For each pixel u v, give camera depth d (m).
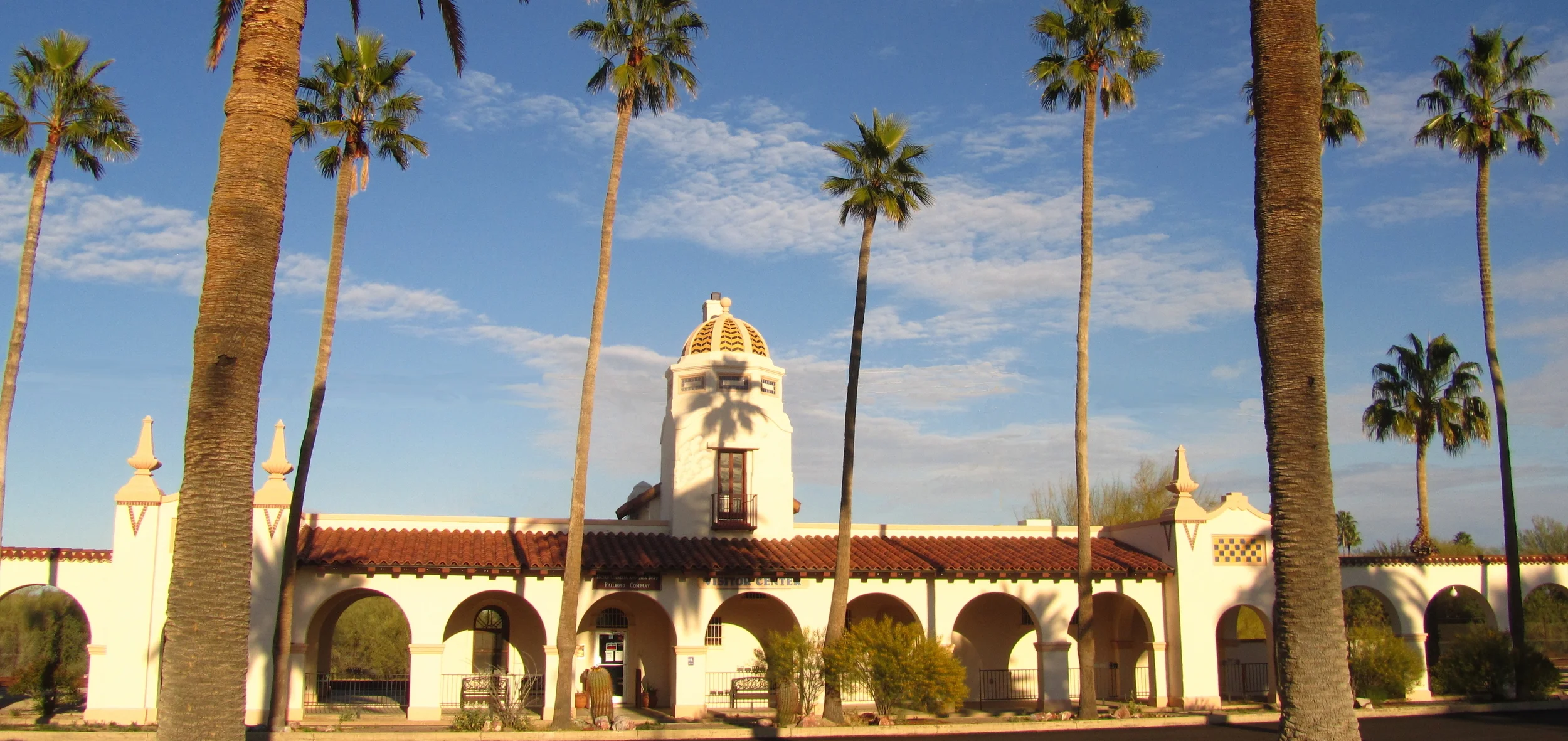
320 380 24.52
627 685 29.39
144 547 25.78
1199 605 29.56
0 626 42.25
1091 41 27.06
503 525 29.00
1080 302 27.19
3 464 24.84
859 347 26.81
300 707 25.11
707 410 30.55
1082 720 26.17
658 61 24.58
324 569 25.44
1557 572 32.41
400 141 25.39
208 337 11.91
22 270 25.55
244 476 11.93
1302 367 12.90
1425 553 38.22
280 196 12.48
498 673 26.69
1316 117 13.41
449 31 16.16
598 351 24.72
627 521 29.88
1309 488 12.70
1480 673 29.69
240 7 15.07
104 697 25.06
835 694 25.77
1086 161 27.17
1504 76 32.19
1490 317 31.98
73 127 26.03
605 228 24.83
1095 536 33.41
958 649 31.61
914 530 31.70
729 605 30.14
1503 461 31.28
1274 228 13.20
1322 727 12.24
